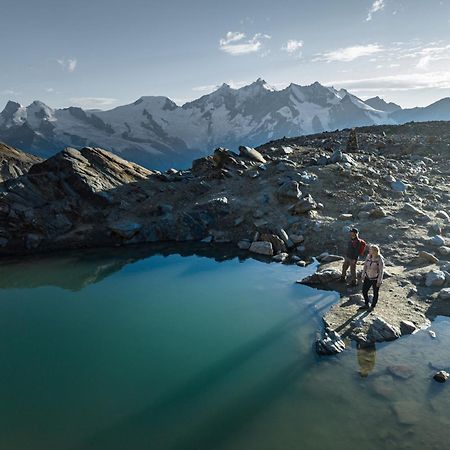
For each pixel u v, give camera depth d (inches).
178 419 372.2
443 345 447.5
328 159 1233.4
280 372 431.8
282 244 853.8
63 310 642.2
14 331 576.1
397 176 1136.8
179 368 457.7
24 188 1075.9
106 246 985.5
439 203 940.0
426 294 564.4
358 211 912.9
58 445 349.1
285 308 586.6
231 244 936.9
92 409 394.6
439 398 364.8
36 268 857.5
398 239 760.3
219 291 674.2
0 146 1813.5
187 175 1328.7
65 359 491.8
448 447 311.1
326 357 448.8
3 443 354.6
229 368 449.7
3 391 431.8
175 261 848.9
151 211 1077.1
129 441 348.5
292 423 353.1
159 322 576.4
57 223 1026.7
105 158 1244.5
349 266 695.7
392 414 350.6
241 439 340.2
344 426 343.3
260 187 1117.7
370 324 497.7
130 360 481.4
